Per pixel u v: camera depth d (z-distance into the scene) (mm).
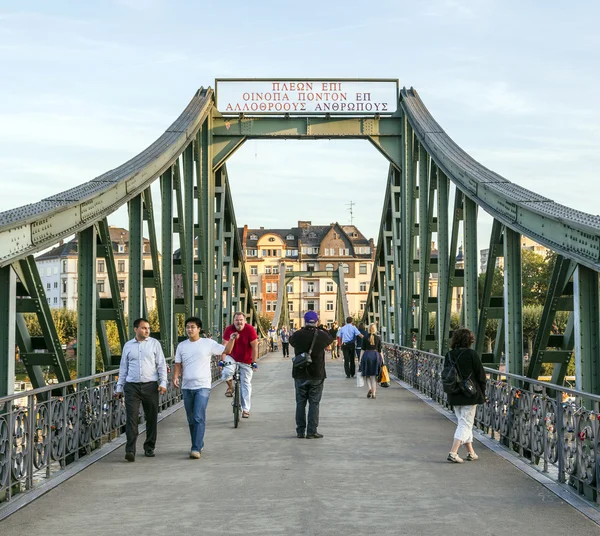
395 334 24094
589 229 7180
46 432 7965
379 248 29734
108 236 11000
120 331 11242
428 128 19094
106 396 10469
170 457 9180
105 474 8148
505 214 10312
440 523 6059
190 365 9367
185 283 18312
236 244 31719
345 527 5941
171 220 16859
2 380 7340
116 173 12297
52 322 8742
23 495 7102
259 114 23000
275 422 12438
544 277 74812
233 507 6605
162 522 6141
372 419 12688
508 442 9766
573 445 7250
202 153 22859
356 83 23078
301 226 116750
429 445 9938
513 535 5727
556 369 9367
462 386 8711
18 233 7539
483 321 12047
